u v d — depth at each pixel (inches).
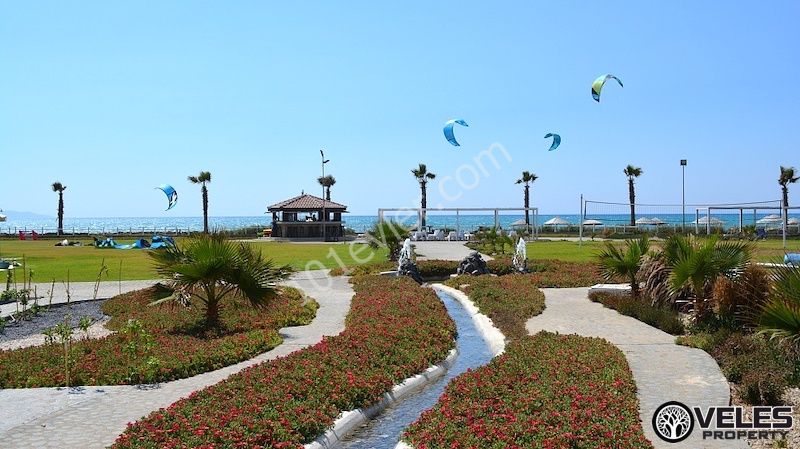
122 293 821.9
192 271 536.4
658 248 686.5
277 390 342.6
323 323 611.5
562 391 334.3
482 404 317.7
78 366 409.4
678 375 396.2
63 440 294.0
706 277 545.3
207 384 390.6
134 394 368.5
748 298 519.2
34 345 519.8
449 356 482.3
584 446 261.9
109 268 1215.6
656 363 428.5
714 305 549.3
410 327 532.1
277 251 1784.0
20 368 411.2
